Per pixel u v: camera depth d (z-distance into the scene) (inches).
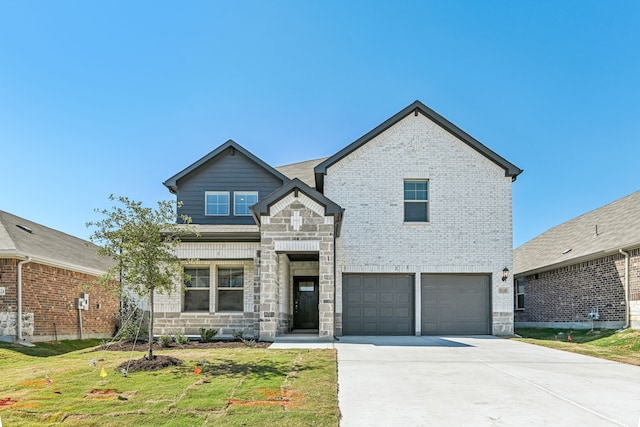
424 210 695.7
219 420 268.1
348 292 678.5
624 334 601.6
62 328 713.0
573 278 788.6
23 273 630.5
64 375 366.6
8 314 611.5
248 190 748.0
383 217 687.7
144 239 411.8
